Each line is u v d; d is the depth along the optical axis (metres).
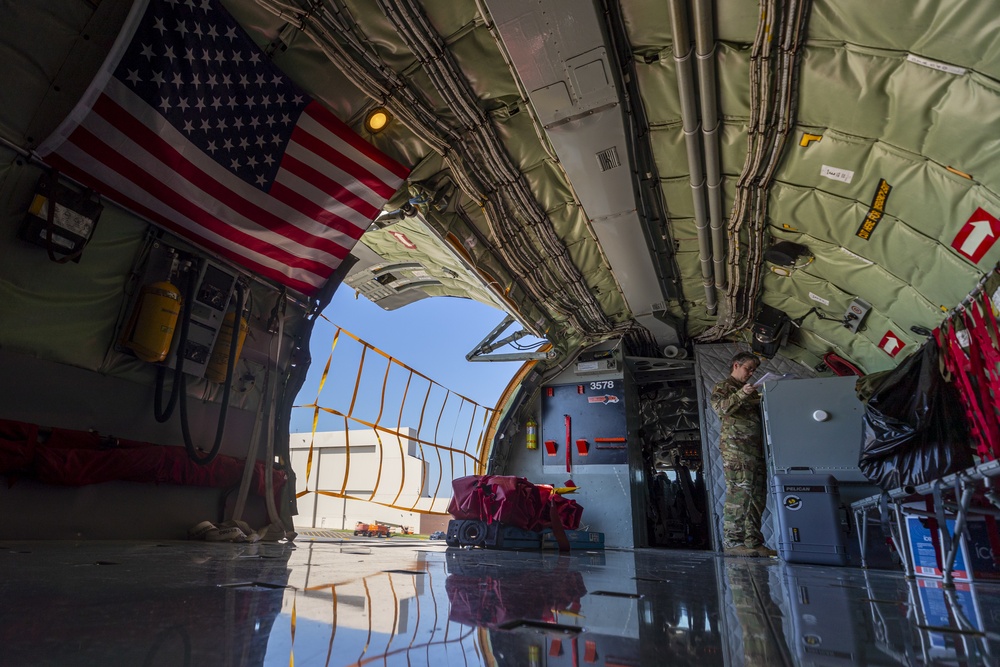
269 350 4.47
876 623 1.29
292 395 4.70
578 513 6.70
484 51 3.67
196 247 3.83
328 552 3.17
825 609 1.52
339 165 4.15
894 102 3.21
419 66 3.75
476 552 4.15
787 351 7.70
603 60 3.55
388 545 4.89
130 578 1.48
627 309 7.95
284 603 1.18
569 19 3.27
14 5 2.75
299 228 4.26
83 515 3.09
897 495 3.07
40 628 0.81
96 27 3.03
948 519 3.15
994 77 2.68
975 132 2.97
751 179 4.44
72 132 2.98
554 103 3.90
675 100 4.00
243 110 3.61
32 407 2.92
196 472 3.73
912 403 3.56
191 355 3.76
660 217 5.50
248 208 3.93
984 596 1.98
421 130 4.15
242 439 4.27
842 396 4.89
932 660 0.88
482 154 4.50
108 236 3.33
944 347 3.45
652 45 3.56
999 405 2.97
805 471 4.75
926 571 3.06
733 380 5.82
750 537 5.34
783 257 5.31
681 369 9.14
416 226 5.63
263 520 4.36
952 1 2.53
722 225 5.31
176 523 3.66
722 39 3.34
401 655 0.76
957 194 3.39
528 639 0.93
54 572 1.53
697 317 8.05
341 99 3.95
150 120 3.22
